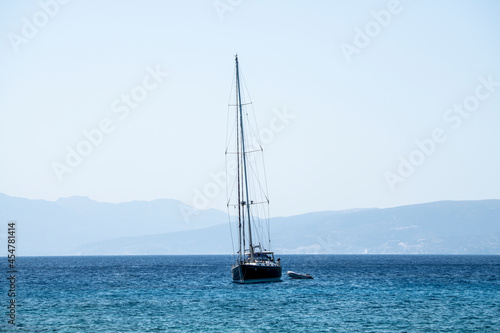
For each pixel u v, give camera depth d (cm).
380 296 10100
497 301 9331
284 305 8738
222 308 8394
